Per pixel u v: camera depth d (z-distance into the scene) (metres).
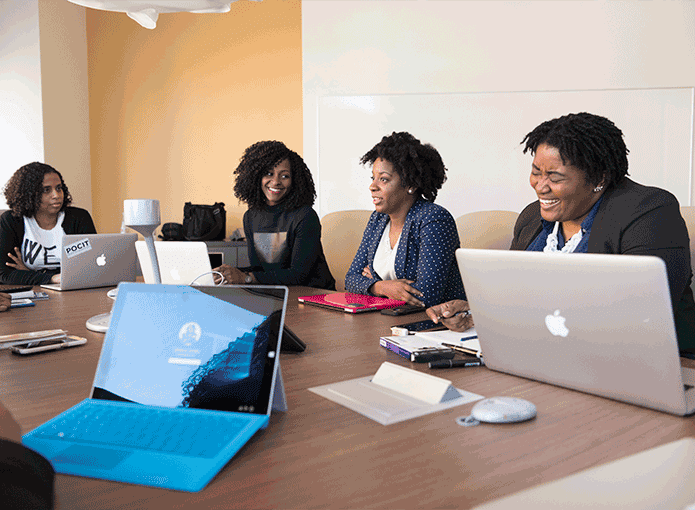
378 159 2.05
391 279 2.05
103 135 4.57
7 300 1.72
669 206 1.41
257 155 2.54
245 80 4.34
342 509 0.54
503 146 3.66
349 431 0.74
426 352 1.08
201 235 4.01
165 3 2.01
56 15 4.18
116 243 2.19
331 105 3.87
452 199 3.76
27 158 4.16
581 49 3.53
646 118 3.49
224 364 0.77
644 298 0.73
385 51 3.77
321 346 1.22
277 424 0.76
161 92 4.48
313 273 2.54
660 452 0.67
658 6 3.42
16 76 4.11
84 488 0.58
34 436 0.68
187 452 0.64
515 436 0.71
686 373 0.95
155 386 0.78
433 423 0.76
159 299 0.83
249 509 0.54
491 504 0.55
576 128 1.43
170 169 4.52
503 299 0.93
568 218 1.54
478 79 3.66
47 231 2.78
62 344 1.22
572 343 0.85
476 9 3.63
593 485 0.60
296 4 4.22
